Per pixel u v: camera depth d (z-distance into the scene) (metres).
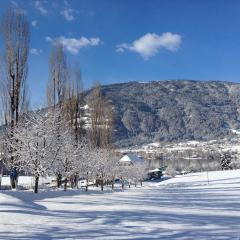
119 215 17.22
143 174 72.56
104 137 55.56
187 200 27.27
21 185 44.34
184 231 12.99
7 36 36.09
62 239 11.67
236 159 147.12
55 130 31.38
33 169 29.45
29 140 29.70
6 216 15.99
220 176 77.00
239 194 33.72
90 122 54.50
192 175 90.06
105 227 13.82
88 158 41.38
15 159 32.69
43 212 17.91
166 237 11.94
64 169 34.84
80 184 57.00
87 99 55.41
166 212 18.56
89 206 21.44
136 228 13.62
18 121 34.16
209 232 12.77
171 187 56.00
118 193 36.88
